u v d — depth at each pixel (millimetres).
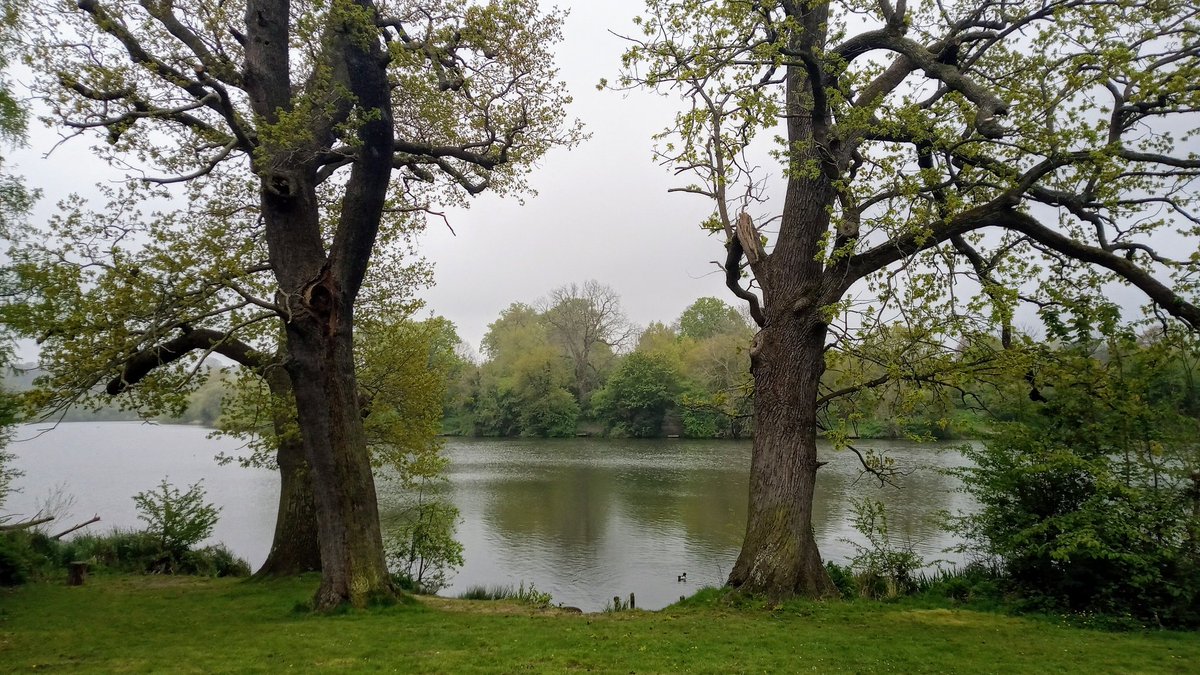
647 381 68438
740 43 10070
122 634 9320
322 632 9109
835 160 10172
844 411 12812
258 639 8797
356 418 10891
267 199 10977
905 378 10836
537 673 7188
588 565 19609
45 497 30047
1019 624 9547
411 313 16141
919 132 9273
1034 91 9953
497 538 22828
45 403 9672
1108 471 10328
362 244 10984
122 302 9969
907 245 10367
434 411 16594
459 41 11422
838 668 7441
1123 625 9531
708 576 18500
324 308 10531
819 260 10195
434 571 18000
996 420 11766
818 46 10078
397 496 28062
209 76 10508
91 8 9891
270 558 14297
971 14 10289
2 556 13086
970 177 10031
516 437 74312
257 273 12961
